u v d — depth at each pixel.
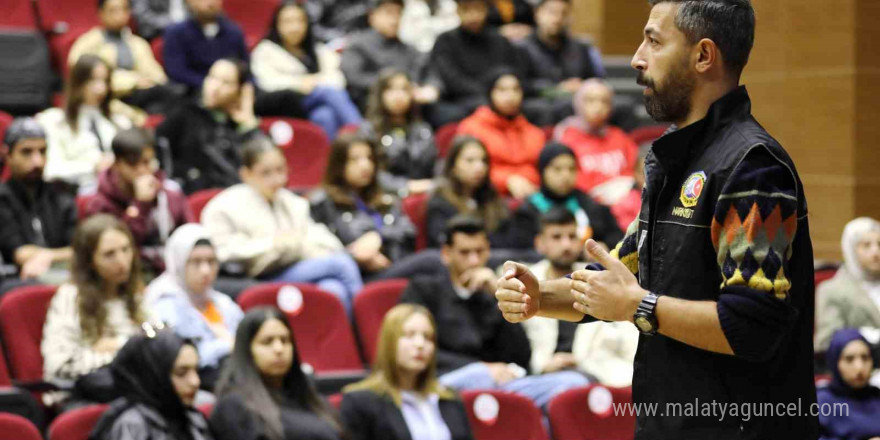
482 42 9.41
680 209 2.70
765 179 2.56
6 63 8.41
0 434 4.89
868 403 6.24
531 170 8.52
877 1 8.53
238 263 6.66
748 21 2.70
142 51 8.88
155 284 5.94
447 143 8.72
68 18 9.42
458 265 6.44
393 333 5.49
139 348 4.93
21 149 6.57
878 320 7.16
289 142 8.28
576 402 5.97
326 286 6.65
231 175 7.67
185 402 4.95
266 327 5.16
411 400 5.48
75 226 6.73
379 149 8.12
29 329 5.77
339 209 7.17
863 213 8.54
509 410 5.80
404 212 7.61
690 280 2.66
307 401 5.27
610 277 2.63
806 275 2.71
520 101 8.53
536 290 2.94
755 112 8.95
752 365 2.67
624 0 11.37
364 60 9.26
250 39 10.33
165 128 7.63
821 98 8.65
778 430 2.69
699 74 2.71
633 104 9.65
